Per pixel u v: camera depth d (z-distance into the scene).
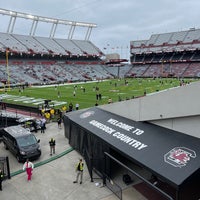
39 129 21.97
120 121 13.71
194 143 9.59
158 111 11.31
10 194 11.30
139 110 12.64
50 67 86.62
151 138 10.98
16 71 74.44
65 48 98.69
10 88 59.28
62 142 18.52
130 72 101.06
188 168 8.52
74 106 33.19
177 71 91.50
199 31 99.50
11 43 82.56
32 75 75.06
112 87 57.47
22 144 15.27
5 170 13.58
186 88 9.74
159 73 93.88
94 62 106.81
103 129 13.62
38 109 27.95
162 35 109.06
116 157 12.48
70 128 17.47
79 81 78.00
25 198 10.97
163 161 9.32
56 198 10.91
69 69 90.50
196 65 91.19
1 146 18.17
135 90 50.34
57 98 41.09
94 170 13.26
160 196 10.45
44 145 17.86
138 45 110.12
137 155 10.26
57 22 100.31
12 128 17.66
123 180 11.84
